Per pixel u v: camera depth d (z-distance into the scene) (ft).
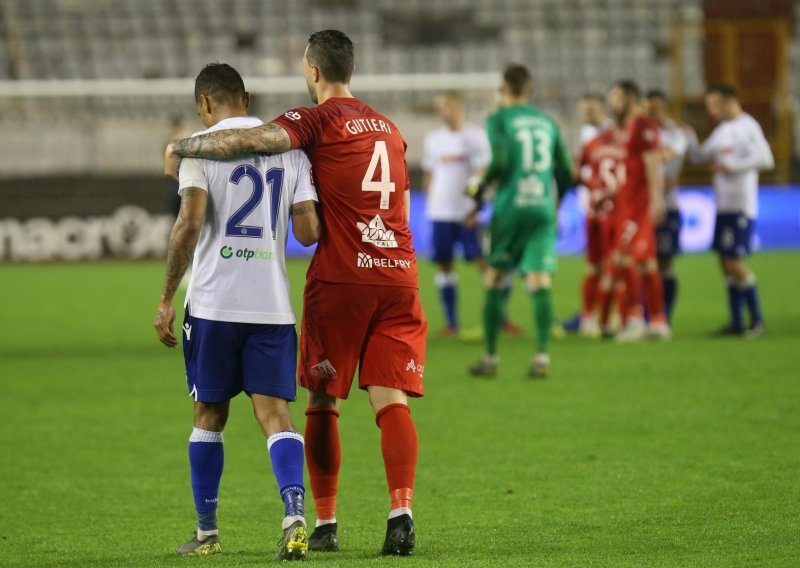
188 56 299.17
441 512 62.03
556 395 99.40
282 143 51.42
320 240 53.31
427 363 120.88
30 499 67.15
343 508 64.34
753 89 266.57
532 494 65.62
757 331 135.85
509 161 106.22
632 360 118.32
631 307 133.18
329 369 53.11
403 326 53.36
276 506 65.26
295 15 310.45
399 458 51.47
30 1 305.73
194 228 50.37
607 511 60.85
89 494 68.39
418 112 273.75
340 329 52.85
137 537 58.34
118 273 214.90
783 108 260.62
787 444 77.51
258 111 282.36
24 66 292.20
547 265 108.37
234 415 94.89
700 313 157.48
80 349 132.98
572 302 172.35
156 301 176.45
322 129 52.65
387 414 52.31
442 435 83.92
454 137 143.33
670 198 138.62
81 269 222.69
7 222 234.58
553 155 109.09
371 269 52.70
